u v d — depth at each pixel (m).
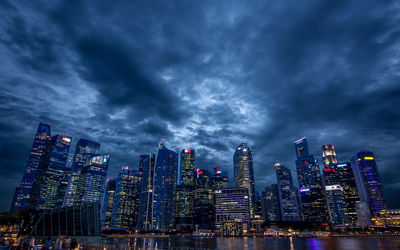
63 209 122.75
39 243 68.25
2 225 134.38
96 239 122.75
